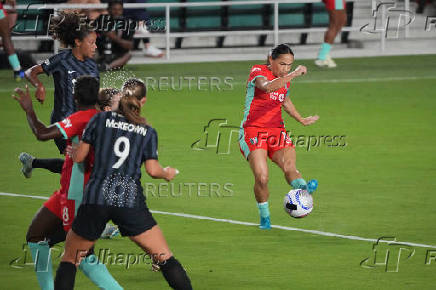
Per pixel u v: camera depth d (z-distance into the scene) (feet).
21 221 104.83
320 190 120.98
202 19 257.34
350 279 84.58
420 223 104.37
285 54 99.19
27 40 234.99
